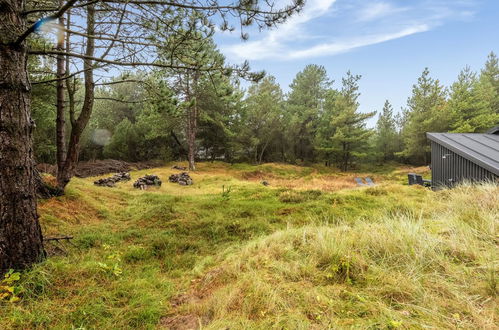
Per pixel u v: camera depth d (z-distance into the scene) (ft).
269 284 7.13
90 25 16.22
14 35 8.50
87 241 13.21
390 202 22.85
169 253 13.00
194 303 7.29
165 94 19.52
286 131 103.91
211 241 15.15
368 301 5.81
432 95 89.92
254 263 8.95
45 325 6.31
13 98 8.64
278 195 30.40
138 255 12.17
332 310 5.62
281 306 6.07
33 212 9.16
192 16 15.14
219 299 6.82
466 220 10.78
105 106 93.97
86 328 6.27
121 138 84.48
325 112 108.17
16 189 8.59
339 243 8.93
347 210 21.17
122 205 24.34
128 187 41.63
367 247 8.39
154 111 20.97
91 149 84.69
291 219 19.36
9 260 8.29
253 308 6.16
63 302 7.27
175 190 41.39
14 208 8.52
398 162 116.67
